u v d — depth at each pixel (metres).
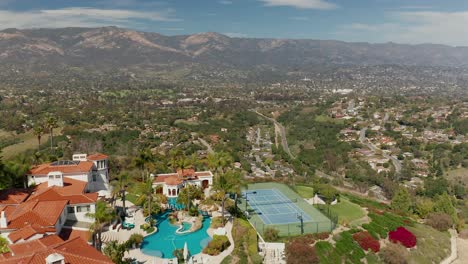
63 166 91.31
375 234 93.44
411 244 91.69
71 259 50.75
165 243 78.19
